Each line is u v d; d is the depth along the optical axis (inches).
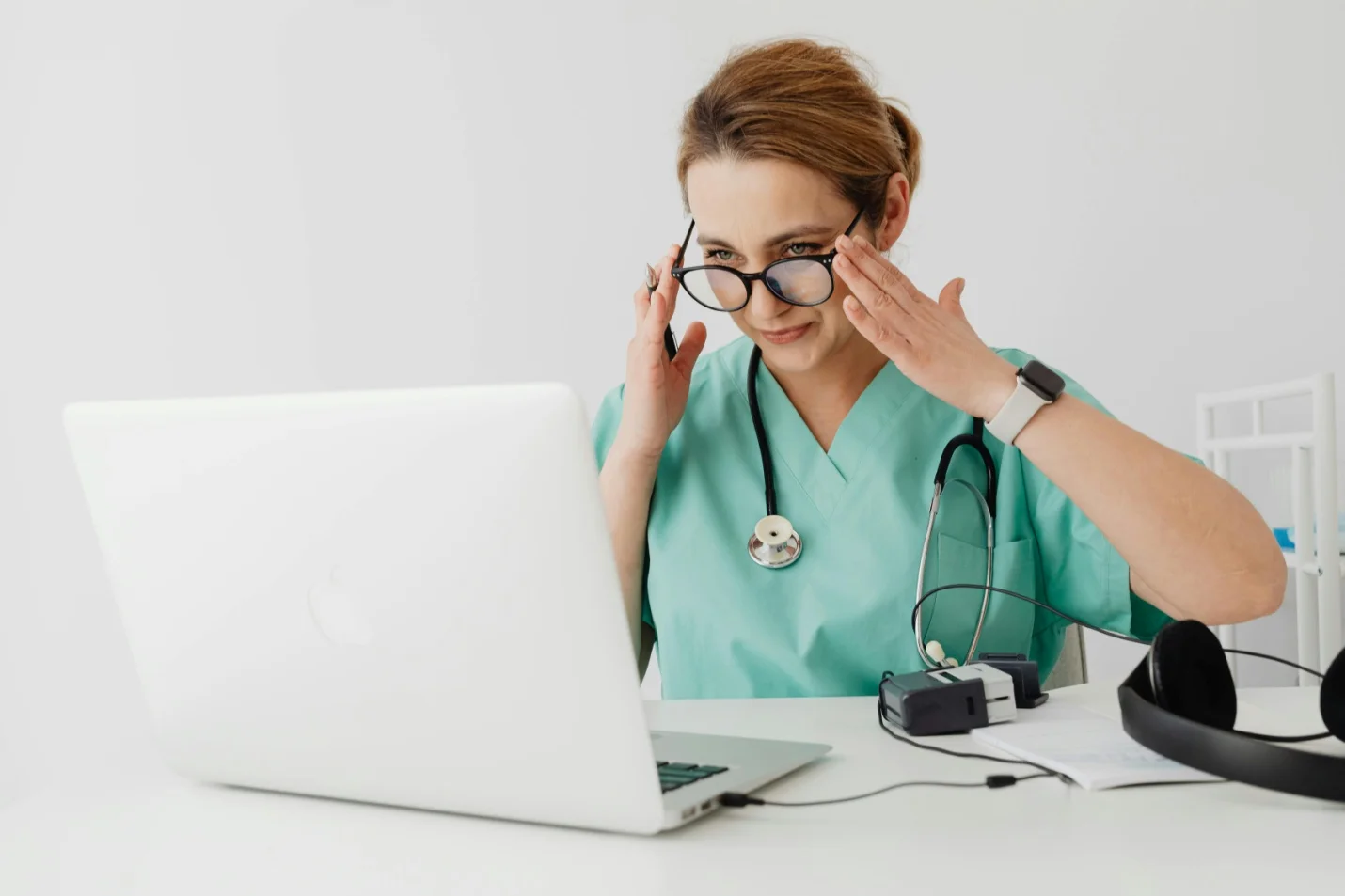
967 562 46.3
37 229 103.3
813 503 47.8
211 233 103.7
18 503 102.8
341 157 103.5
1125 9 96.0
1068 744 30.0
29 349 103.6
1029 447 40.0
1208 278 96.7
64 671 101.8
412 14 102.5
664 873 21.7
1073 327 98.0
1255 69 95.3
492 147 102.5
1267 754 24.6
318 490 23.8
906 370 40.5
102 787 30.5
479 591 22.5
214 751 28.5
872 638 45.4
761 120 43.2
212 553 25.7
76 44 103.0
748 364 51.9
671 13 100.9
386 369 103.9
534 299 102.8
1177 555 38.6
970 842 22.8
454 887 21.7
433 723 24.2
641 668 53.7
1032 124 97.4
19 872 23.8
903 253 95.4
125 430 26.2
